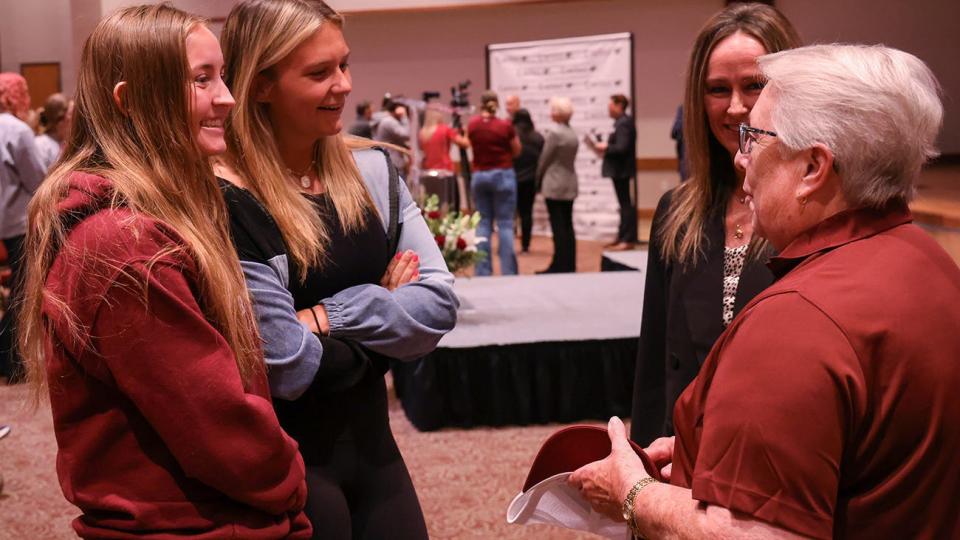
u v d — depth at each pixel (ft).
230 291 4.52
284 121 5.69
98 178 4.33
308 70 5.54
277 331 5.22
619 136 32.48
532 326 15.76
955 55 39.27
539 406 14.94
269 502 4.46
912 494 3.70
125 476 4.35
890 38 39.19
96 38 4.56
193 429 4.22
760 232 4.18
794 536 3.52
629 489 4.31
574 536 11.12
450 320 6.00
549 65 35.78
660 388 6.75
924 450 3.68
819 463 3.52
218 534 4.39
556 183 27.84
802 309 3.67
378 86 41.01
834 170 3.85
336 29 5.65
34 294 4.34
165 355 4.19
